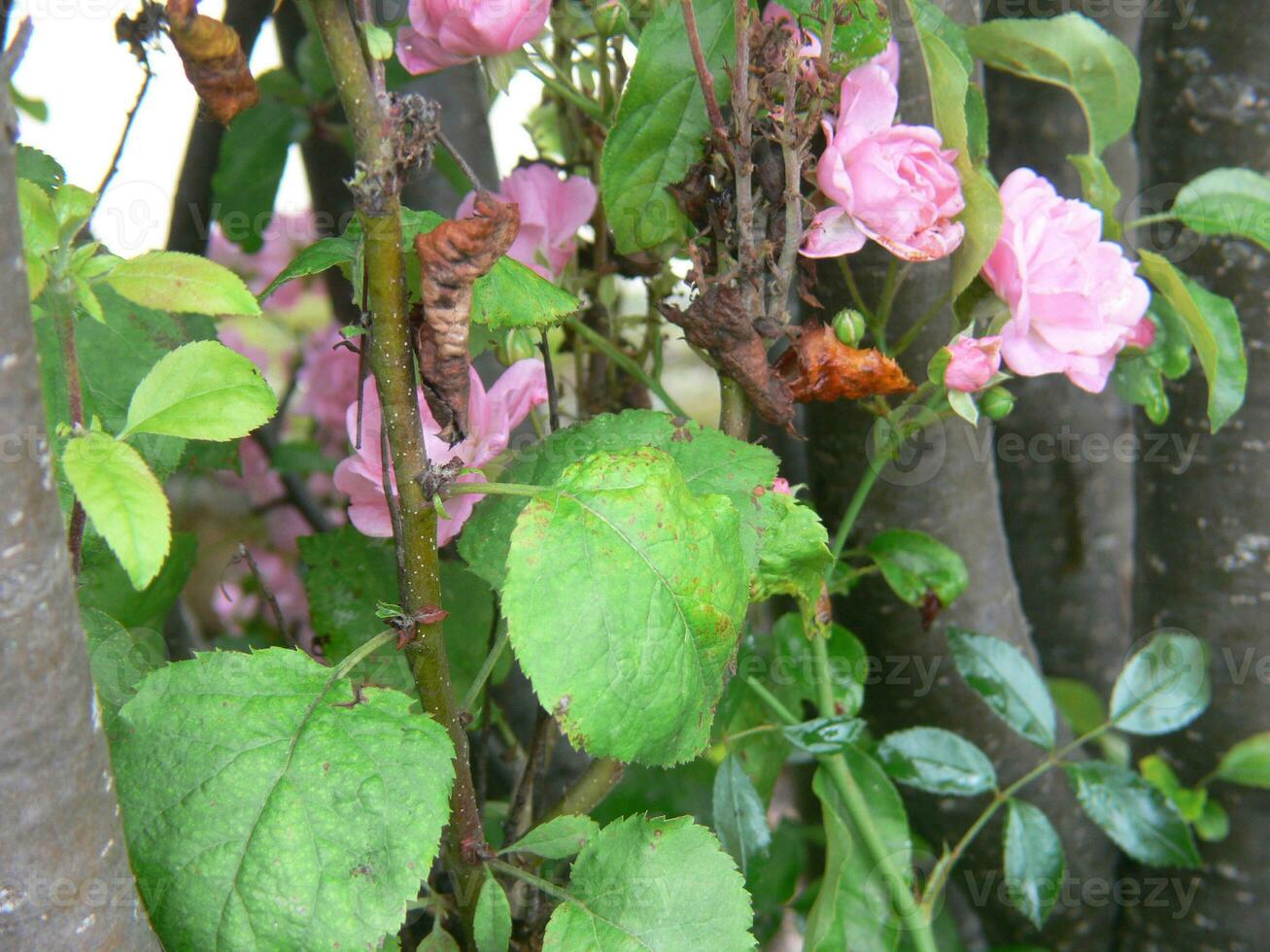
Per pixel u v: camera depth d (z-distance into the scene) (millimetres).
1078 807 664
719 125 416
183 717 379
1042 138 666
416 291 430
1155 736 653
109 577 505
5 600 310
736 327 428
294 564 952
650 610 376
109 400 448
